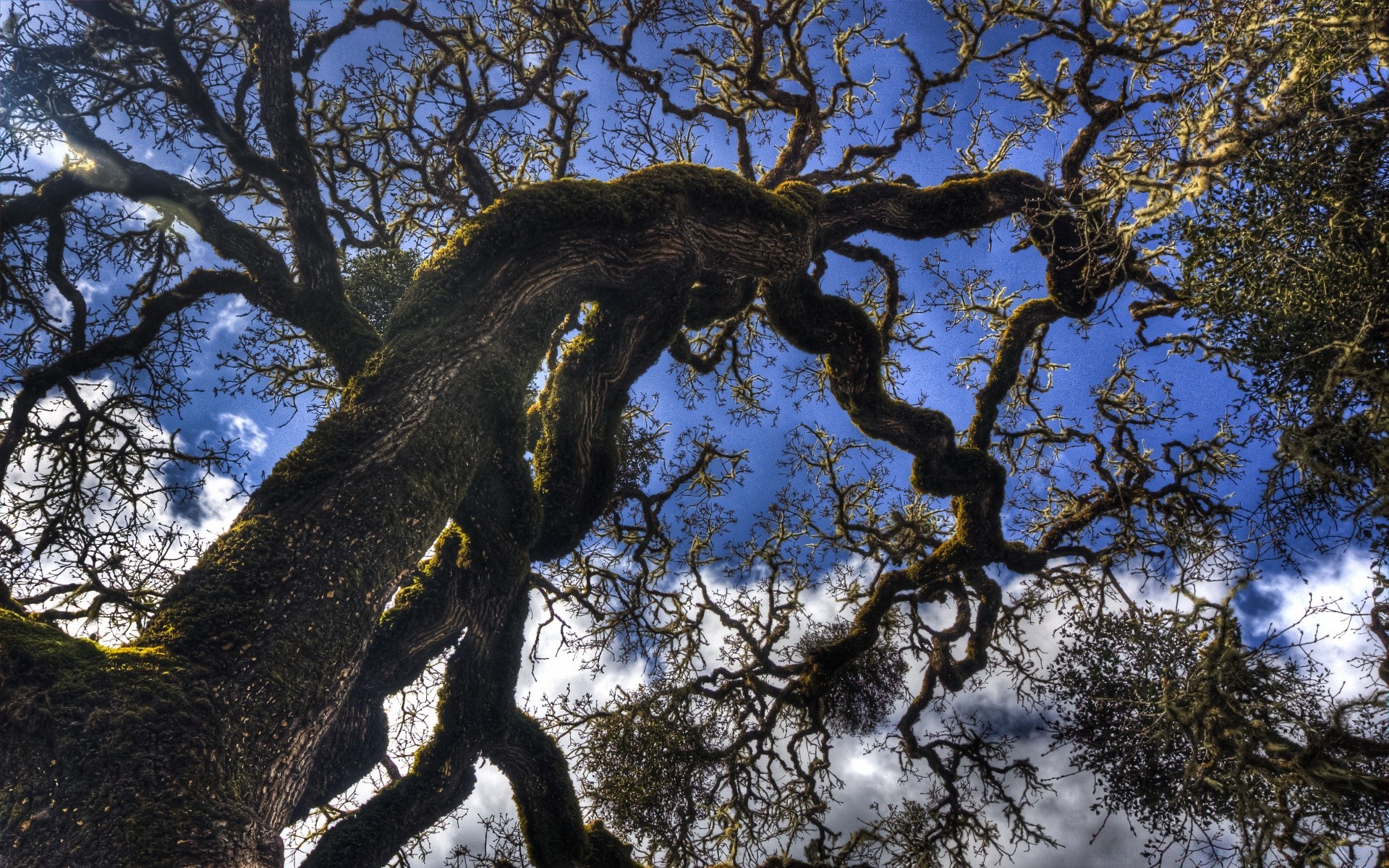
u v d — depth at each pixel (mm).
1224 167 4742
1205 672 5367
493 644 7625
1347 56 4219
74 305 7488
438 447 6035
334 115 8062
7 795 4012
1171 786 7340
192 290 7387
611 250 7176
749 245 7996
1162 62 5676
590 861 8375
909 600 11727
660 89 8203
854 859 10219
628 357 8133
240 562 5078
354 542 5383
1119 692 7648
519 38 7801
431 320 6578
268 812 4617
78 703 4227
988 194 9352
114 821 3906
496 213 6781
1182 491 9977
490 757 7883
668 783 9945
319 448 5703
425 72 7652
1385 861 4816
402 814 6871
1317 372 4789
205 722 4402
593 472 8398
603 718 10328
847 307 9508
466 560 7398
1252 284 5059
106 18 6117
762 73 9922
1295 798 5352
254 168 6699
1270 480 4746
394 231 9047
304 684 4895
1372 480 4301
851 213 9203
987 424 11203
